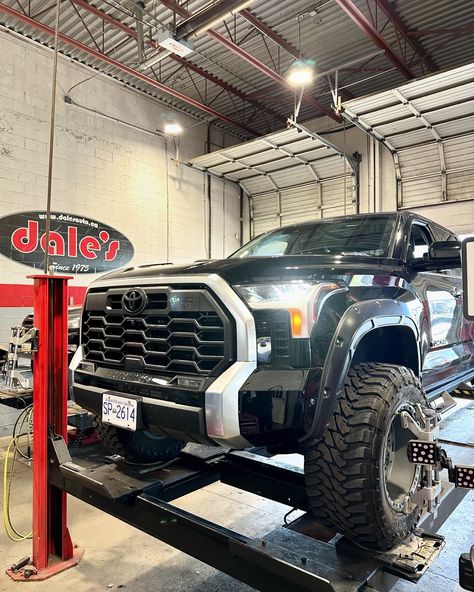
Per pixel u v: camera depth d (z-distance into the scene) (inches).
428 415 72.9
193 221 334.3
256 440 60.8
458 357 120.3
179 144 324.5
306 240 114.1
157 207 307.3
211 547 62.6
